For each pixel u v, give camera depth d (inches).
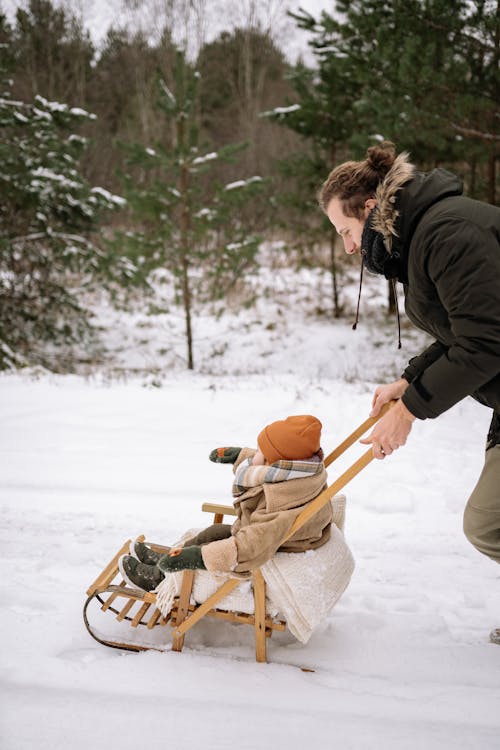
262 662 103.0
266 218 710.5
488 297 81.1
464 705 93.2
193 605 106.3
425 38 334.6
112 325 544.4
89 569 137.4
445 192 87.1
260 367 464.8
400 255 91.4
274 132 830.5
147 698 92.6
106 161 761.6
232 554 95.2
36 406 265.4
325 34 440.5
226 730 86.0
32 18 870.4
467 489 188.7
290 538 101.1
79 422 246.8
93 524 162.7
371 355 470.6
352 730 86.9
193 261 471.2
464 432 244.8
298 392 286.2
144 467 203.8
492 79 335.3
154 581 108.7
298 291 593.3
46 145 435.8
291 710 91.0
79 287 606.2
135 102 924.0
